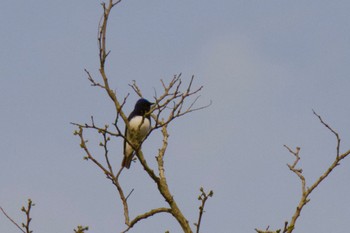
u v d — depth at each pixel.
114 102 12.10
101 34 12.16
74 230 10.66
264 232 10.85
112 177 11.78
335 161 11.43
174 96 12.13
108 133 11.98
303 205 11.20
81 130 11.90
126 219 11.81
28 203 10.55
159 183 12.94
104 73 12.23
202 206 11.12
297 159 11.69
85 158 11.84
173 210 12.70
